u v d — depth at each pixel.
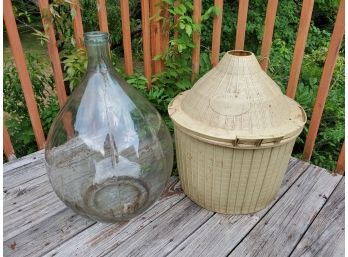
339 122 2.10
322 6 4.55
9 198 1.30
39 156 1.55
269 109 1.04
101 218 1.11
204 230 1.19
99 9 1.42
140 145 1.11
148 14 1.58
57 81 1.52
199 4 1.50
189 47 1.64
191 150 1.13
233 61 1.06
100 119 1.05
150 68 1.73
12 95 1.94
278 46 3.61
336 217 1.25
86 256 1.08
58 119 1.10
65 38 1.50
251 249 1.12
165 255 1.09
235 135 1.00
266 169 1.11
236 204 1.21
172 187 1.39
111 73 1.05
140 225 1.20
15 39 1.35
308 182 1.42
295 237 1.17
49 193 1.32
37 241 1.13
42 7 1.33
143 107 1.13
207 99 1.07
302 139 2.00
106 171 1.14
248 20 4.24
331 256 1.10
